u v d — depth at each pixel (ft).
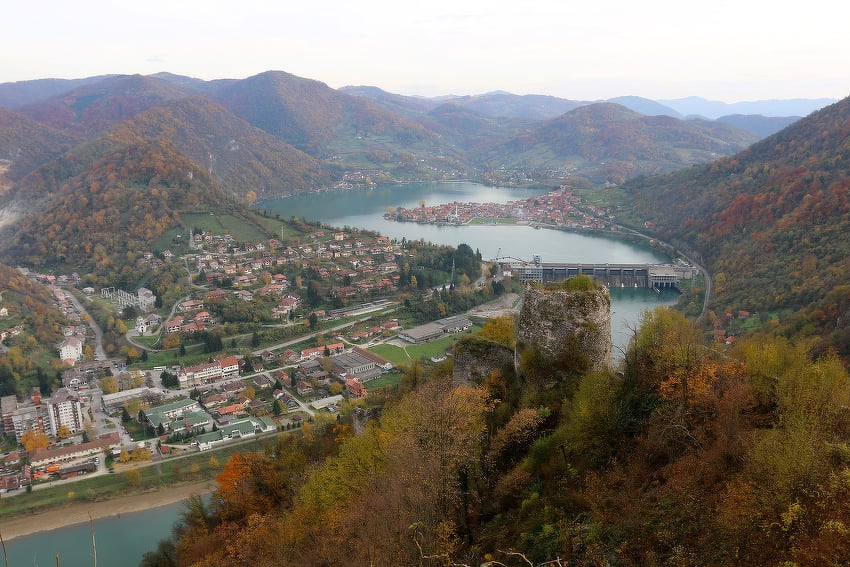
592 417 112.68
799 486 71.00
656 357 122.01
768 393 107.24
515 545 94.22
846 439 89.66
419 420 131.95
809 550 63.67
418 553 99.55
